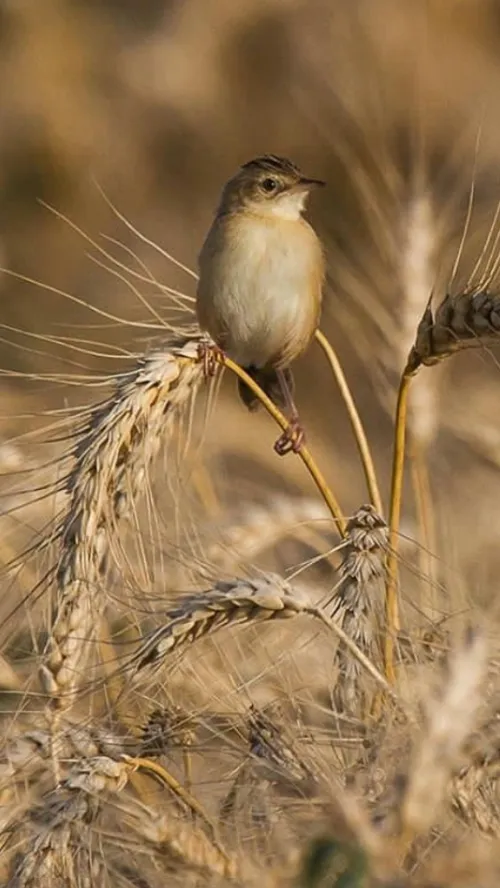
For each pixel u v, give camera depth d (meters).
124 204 32.28
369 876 8.30
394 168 16.05
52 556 10.34
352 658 9.83
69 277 29.00
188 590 10.52
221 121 33.12
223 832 9.37
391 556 10.50
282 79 32.47
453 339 10.68
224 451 17.25
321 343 11.59
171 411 10.66
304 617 9.90
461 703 8.54
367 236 21.72
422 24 30.58
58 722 9.80
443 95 28.64
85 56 34.34
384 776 8.95
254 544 12.62
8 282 27.31
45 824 9.16
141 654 9.62
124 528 10.47
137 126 33.47
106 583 10.29
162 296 15.09
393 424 13.49
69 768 9.51
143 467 10.52
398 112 27.83
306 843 8.76
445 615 10.03
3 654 11.02
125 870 9.28
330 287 17.44
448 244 14.45
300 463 17.25
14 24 35.19
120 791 9.29
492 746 8.77
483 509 14.36
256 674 10.40
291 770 9.35
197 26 34.47
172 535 11.48
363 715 9.86
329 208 26.89
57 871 9.12
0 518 11.79
